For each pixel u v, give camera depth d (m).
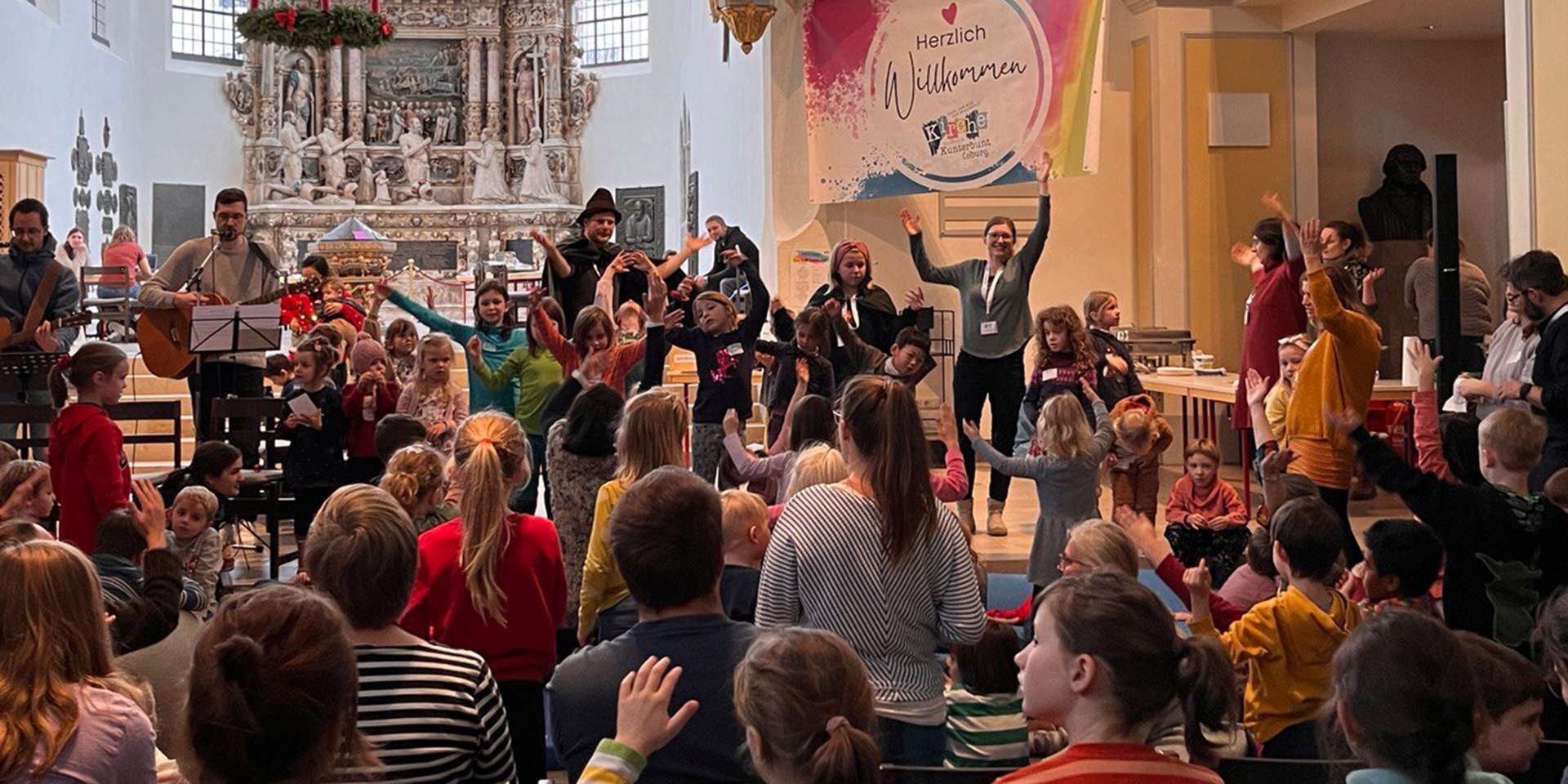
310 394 7.21
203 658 1.98
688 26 19.08
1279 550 3.48
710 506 2.69
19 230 8.49
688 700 2.58
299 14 14.00
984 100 9.84
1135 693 1.91
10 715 2.21
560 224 21.56
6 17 15.67
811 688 2.03
